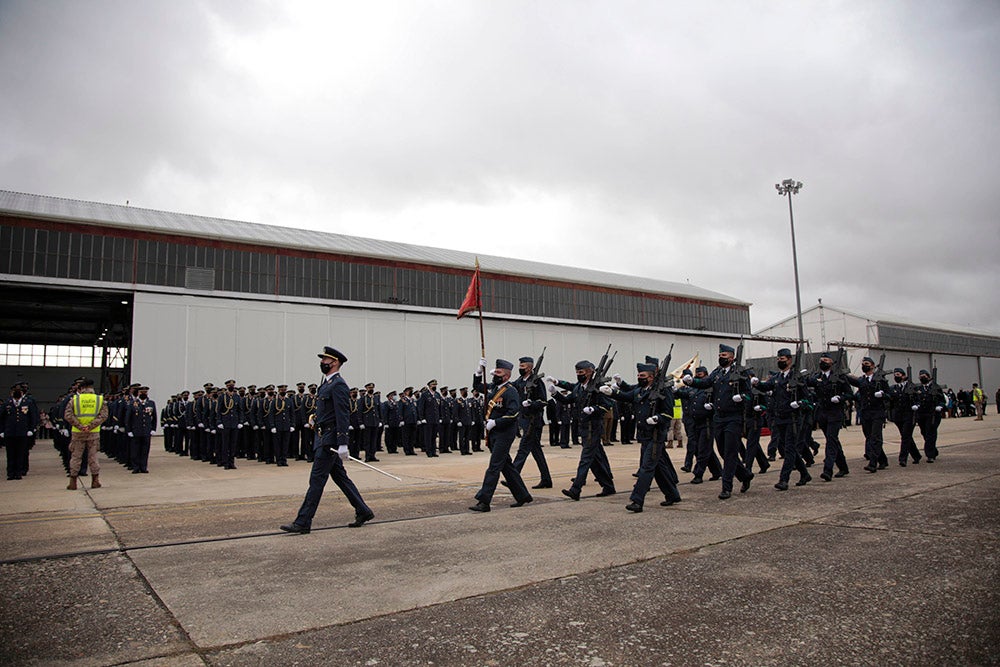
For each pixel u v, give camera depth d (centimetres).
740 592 433
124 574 503
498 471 784
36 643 361
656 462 763
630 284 4781
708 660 325
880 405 1083
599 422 876
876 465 1089
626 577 474
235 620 396
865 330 6006
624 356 4469
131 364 2794
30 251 2706
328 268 3378
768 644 344
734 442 837
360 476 1241
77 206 3152
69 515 794
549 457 1642
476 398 2030
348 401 684
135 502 914
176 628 384
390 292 3550
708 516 709
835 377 1005
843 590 431
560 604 416
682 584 454
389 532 659
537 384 895
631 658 330
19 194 3238
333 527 691
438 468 1426
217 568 520
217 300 3000
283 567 521
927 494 813
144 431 1414
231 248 3133
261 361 3069
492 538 618
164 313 2881
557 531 643
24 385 1323
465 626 380
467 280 3841
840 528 623
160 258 2964
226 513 803
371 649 348
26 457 1309
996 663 313
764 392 930
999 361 7344
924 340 6444
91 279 2802
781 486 897
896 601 406
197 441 1777
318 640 362
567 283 4281
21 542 624
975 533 582
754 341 5525
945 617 376
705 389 976
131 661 335
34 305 3459
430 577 485
